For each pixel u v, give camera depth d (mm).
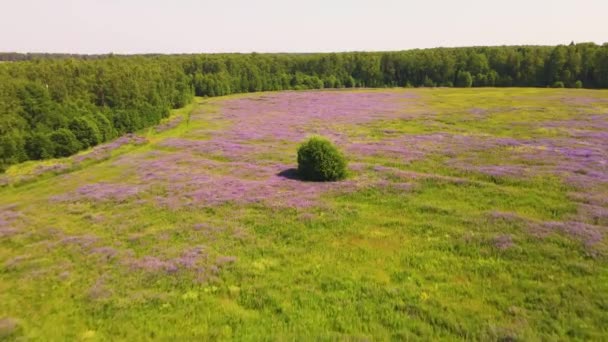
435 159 35094
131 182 34312
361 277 16828
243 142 49062
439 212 23172
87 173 40062
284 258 18922
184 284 16891
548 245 18094
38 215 28266
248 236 21453
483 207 23594
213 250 20000
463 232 20234
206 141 50500
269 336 13156
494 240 18938
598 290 14547
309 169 31266
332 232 21547
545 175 28016
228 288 16438
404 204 24859
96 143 55469
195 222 23922
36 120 54312
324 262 18328
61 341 13750
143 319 14648
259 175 33938
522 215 21875
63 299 16609
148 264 18719
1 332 14219
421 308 14289
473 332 12820
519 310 13781
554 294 14562
